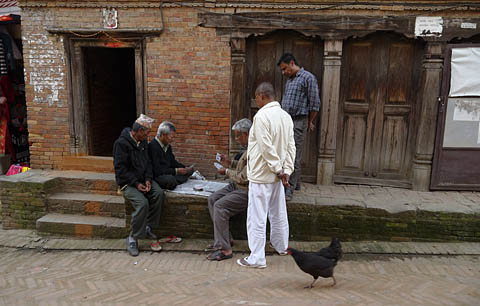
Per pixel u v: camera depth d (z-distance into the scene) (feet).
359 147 18.53
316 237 15.92
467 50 16.55
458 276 13.02
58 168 19.94
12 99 23.02
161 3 17.63
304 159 18.86
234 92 17.93
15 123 23.58
